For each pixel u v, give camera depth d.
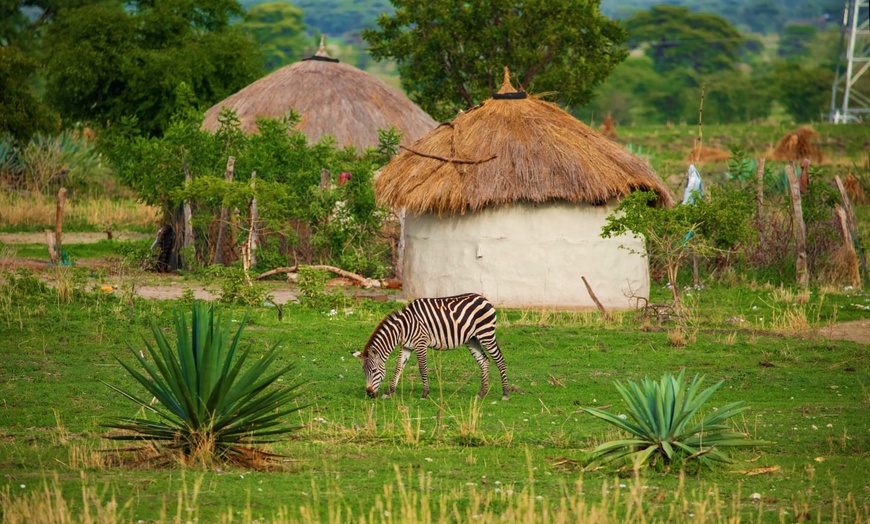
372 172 87.12
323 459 37.78
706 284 85.38
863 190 139.62
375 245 87.38
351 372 53.72
